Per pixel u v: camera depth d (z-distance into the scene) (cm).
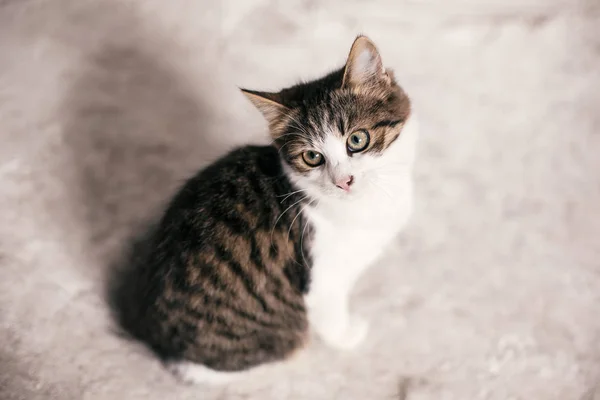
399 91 54
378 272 65
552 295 63
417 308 63
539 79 74
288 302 56
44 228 65
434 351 61
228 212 54
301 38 76
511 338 61
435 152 70
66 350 59
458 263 65
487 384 59
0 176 67
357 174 52
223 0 78
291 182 54
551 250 65
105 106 72
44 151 69
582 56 75
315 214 54
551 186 68
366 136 52
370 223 54
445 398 58
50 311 61
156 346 58
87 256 64
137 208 67
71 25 76
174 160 69
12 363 58
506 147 70
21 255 63
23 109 71
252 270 54
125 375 58
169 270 55
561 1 78
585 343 60
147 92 73
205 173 57
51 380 57
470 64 75
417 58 75
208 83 73
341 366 60
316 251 54
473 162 70
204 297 54
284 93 54
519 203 67
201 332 55
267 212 54
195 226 55
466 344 61
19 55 74
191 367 57
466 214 67
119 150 70
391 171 53
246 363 58
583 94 73
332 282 56
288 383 59
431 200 68
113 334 60
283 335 58
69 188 67
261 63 74
